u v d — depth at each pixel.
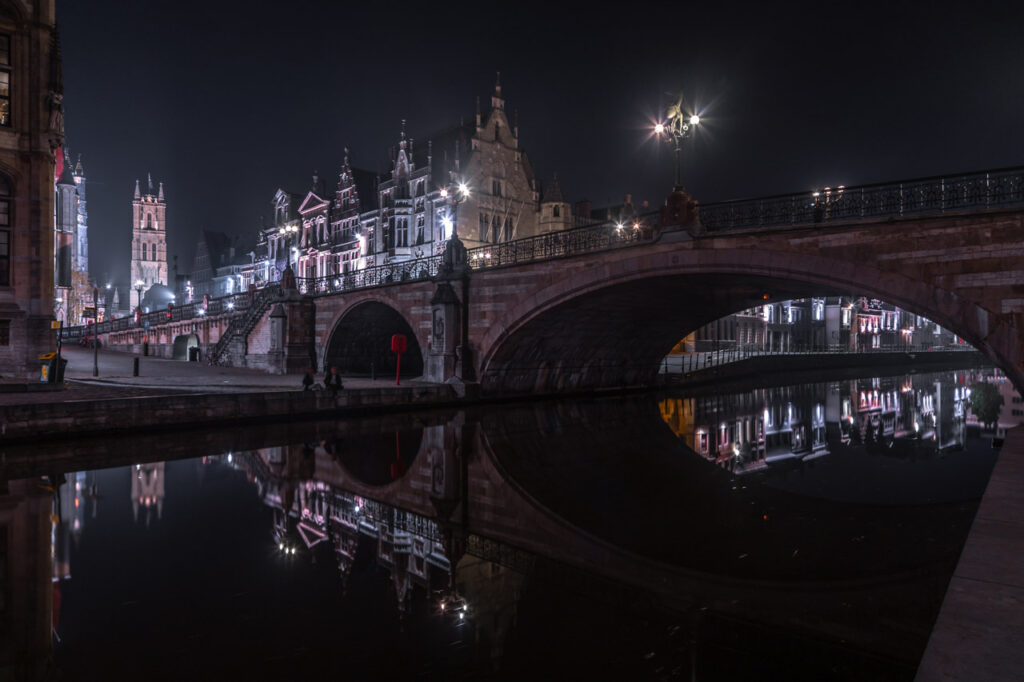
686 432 21.52
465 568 7.91
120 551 8.34
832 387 41.19
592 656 5.55
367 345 40.28
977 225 14.87
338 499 11.45
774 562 8.13
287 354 37.03
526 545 8.88
